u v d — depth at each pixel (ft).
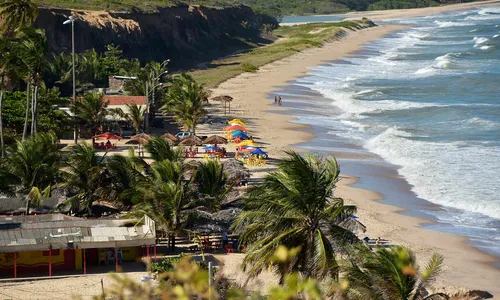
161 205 238.89
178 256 230.07
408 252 156.15
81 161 261.65
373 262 152.15
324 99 582.35
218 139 382.01
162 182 243.19
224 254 238.07
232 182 286.46
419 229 280.72
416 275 151.53
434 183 338.54
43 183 270.05
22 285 213.87
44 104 412.36
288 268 176.24
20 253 222.69
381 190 331.57
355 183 342.64
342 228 180.65
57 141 365.81
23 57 346.13
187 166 258.16
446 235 274.16
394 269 147.95
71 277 220.43
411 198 319.68
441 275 233.14
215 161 265.75
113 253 231.71
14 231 222.48
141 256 234.79
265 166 365.20
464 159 377.50
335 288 78.59
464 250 259.39
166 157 282.56
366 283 149.79
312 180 178.40
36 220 241.76
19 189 268.41
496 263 247.50
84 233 226.58
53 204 260.62
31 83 356.38
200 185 258.16
